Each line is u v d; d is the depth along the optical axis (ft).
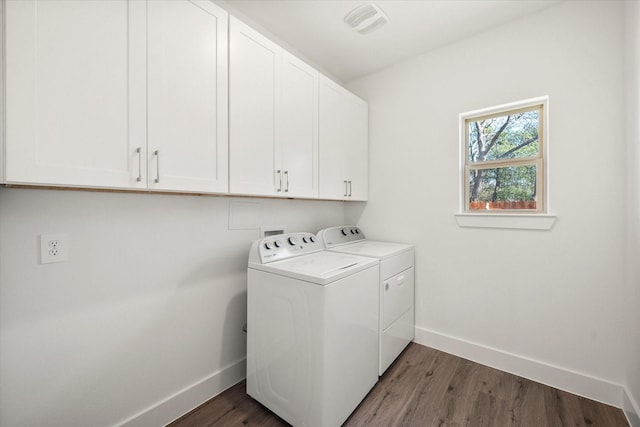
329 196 6.90
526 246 6.03
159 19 3.72
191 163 4.08
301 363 4.55
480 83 6.56
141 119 3.55
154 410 4.60
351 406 4.91
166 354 4.80
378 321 5.79
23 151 2.72
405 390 5.59
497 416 4.88
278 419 4.89
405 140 7.82
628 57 4.78
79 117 3.06
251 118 4.93
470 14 5.93
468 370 6.30
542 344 5.85
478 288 6.66
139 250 4.45
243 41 4.80
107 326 4.12
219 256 5.60
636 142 4.47
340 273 4.61
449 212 7.07
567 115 5.53
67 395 3.78
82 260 3.88
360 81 8.77
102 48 3.23
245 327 5.78
